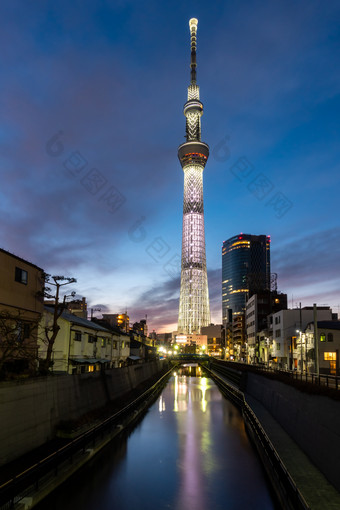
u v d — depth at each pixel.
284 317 78.88
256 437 31.64
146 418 43.81
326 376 24.27
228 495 21.61
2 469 20.09
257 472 25.47
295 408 28.00
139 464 26.77
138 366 65.12
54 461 21.34
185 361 153.38
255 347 104.12
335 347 58.25
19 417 22.47
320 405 22.50
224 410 49.97
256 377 52.00
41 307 33.38
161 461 27.50
